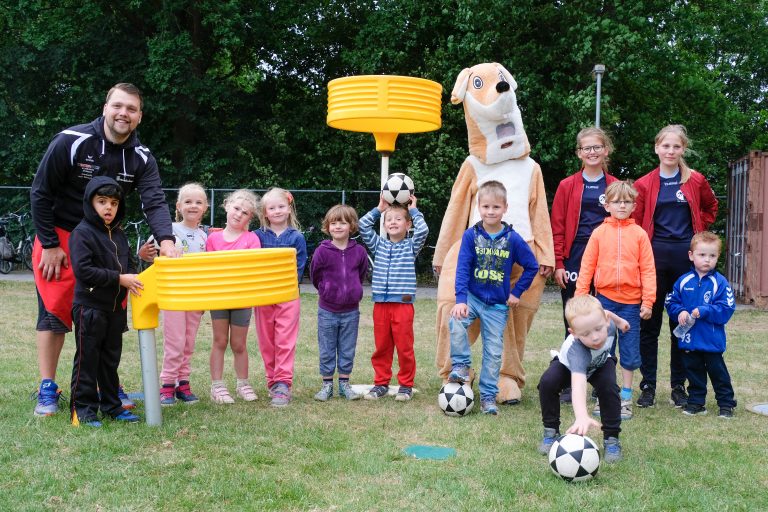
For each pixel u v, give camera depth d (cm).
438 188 1579
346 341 552
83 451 392
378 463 379
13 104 1811
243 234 557
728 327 993
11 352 693
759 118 2369
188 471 365
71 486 340
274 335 545
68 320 478
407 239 559
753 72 2434
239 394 550
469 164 563
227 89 1714
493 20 1518
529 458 396
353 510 317
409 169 1590
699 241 515
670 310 531
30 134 1798
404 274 546
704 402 518
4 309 1021
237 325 537
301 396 552
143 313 445
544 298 1368
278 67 1902
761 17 2269
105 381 458
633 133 1697
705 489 353
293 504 324
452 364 519
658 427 475
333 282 545
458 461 388
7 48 1745
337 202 1722
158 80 1606
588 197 564
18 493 328
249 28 1755
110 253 450
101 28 1705
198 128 1831
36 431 426
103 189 439
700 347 505
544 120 1509
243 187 1731
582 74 1577
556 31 1603
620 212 524
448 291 554
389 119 567
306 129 1767
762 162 1266
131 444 407
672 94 1867
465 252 506
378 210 567
